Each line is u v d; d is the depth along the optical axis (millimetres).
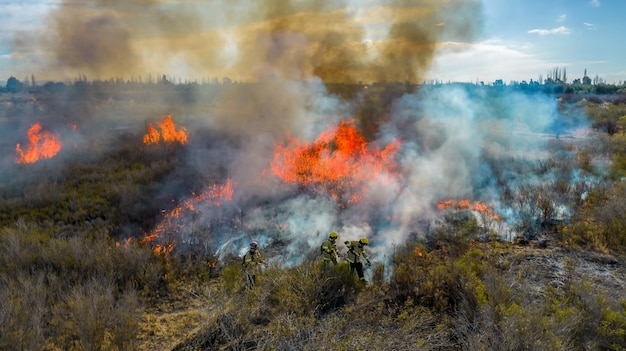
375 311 7090
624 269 8633
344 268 8094
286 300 7195
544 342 5488
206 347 6520
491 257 9125
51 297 7629
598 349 5762
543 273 8461
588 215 11953
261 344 6246
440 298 7195
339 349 5691
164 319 7516
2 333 6109
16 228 11586
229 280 8453
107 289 7430
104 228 11734
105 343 6387
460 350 6055
